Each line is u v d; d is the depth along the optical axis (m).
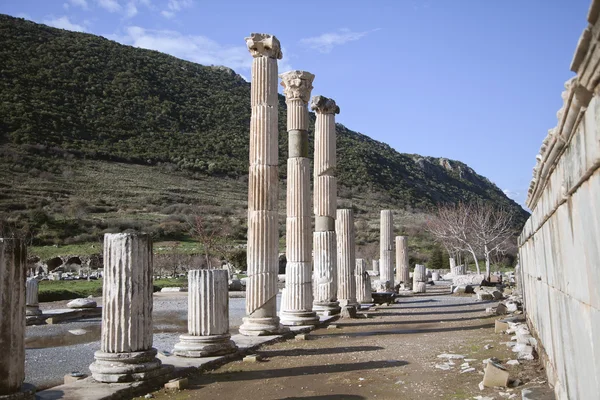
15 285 7.81
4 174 84.38
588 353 5.40
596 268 4.67
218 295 13.48
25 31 130.12
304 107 20.92
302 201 20.39
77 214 75.06
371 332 18.36
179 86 139.62
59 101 113.38
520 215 137.00
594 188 4.52
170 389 10.53
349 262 25.50
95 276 50.12
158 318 26.28
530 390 8.64
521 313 20.86
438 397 9.23
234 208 90.56
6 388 7.60
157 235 69.75
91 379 10.62
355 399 9.44
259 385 10.73
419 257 68.69
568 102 4.67
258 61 17.97
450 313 23.61
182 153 113.19
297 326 19.34
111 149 106.12
